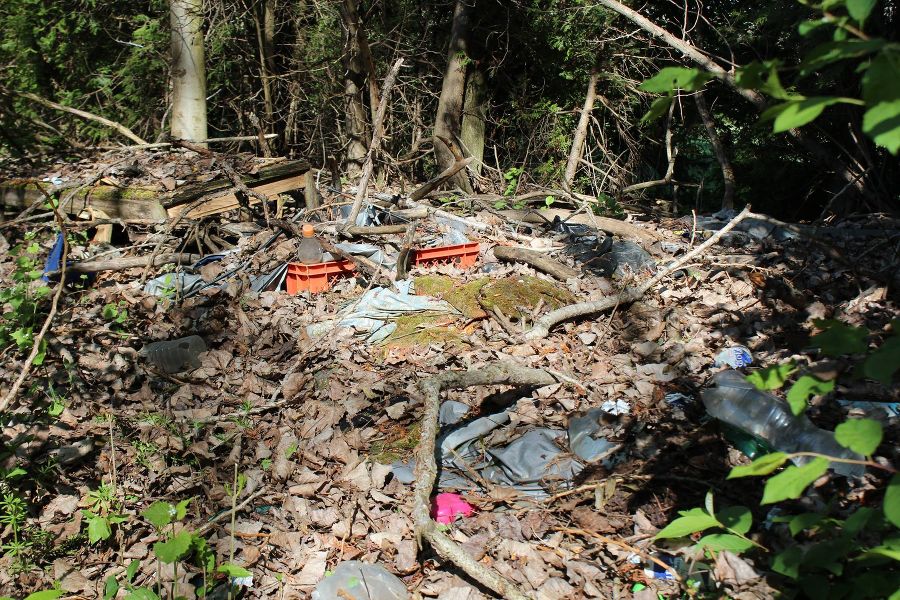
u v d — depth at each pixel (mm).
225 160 9281
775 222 6680
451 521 3844
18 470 4098
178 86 13359
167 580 3625
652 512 3686
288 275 6984
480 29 14688
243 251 7598
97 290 6984
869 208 10367
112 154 10102
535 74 15844
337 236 7715
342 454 4430
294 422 4867
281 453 4465
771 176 13898
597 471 4039
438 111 14641
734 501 3627
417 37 16062
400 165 13578
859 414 4195
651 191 16516
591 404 4707
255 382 5391
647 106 14977
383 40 15125
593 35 14195
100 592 3666
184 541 2887
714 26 12945
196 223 8000
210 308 6578
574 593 3289
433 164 15648
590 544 3559
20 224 8633
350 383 5289
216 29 15422
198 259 7629
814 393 1997
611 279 7047
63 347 5668
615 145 16438
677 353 5359
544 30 14734
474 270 7250
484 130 15406
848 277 6836
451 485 4121
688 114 14953
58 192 8562
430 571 3516
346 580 3389
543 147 15500
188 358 5699
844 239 7984
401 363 5590
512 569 3436
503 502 3947
